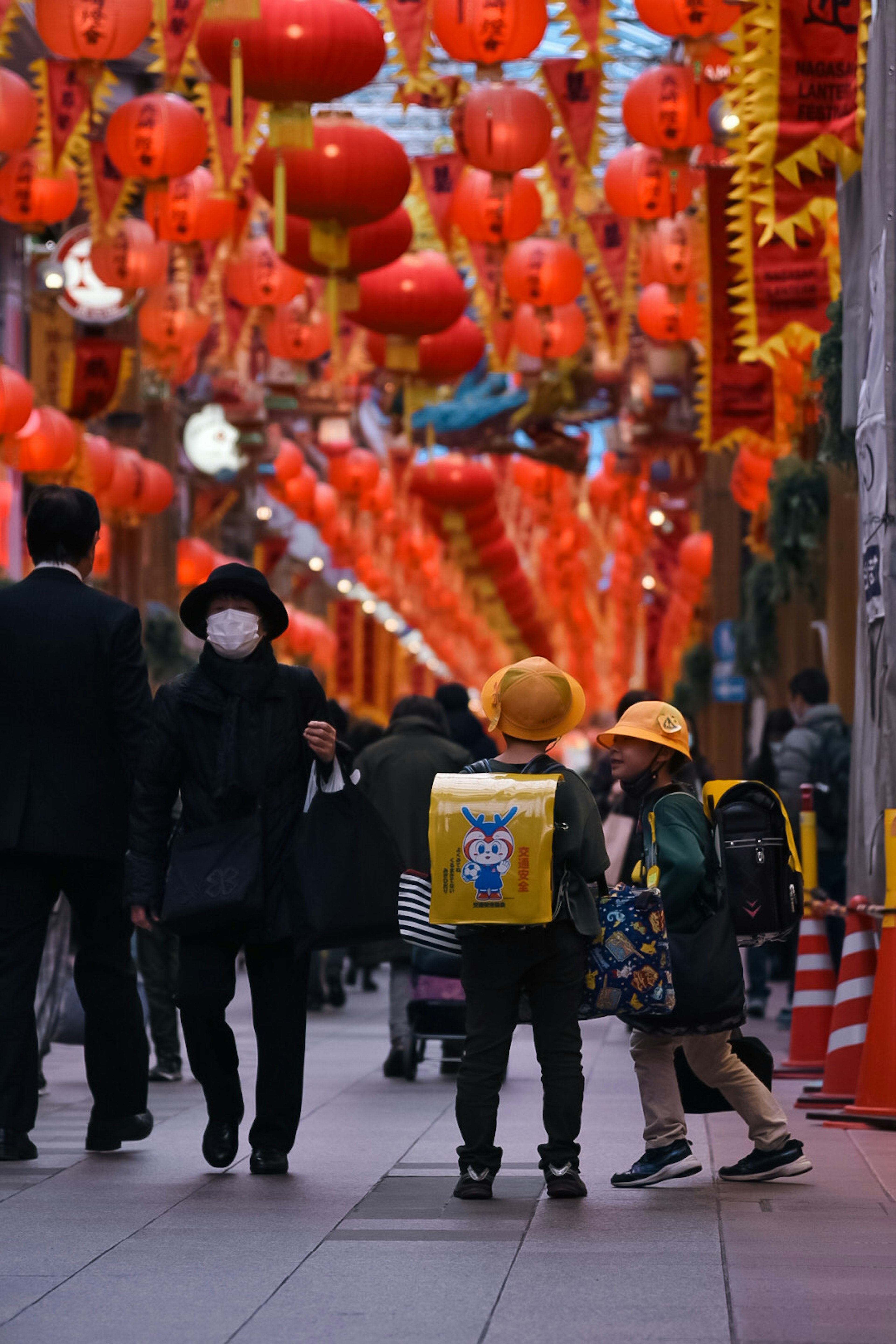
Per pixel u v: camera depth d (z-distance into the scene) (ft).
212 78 107.24
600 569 303.07
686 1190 56.34
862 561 76.64
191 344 141.18
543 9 93.25
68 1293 42.14
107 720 62.69
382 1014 128.98
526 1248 47.21
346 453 203.82
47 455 135.44
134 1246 47.42
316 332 145.07
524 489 240.94
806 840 90.02
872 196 73.82
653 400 175.22
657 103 101.35
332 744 58.29
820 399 97.04
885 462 71.97
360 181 95.61
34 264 170.60
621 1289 42.45
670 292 124.57
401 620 404.98
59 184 113.60
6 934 62.34
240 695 58.54
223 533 284.61
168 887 57.00
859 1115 70.49
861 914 76.59
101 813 62.28
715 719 230.89
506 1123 73.56
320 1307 40.73
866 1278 43.47
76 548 64.03
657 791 57.62
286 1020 59.82
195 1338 38.06
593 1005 55.36
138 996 65.05
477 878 53.72
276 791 58.85
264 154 96.53
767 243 96.58
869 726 75.66
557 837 54.80
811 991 89.35
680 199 110.32
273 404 171.42
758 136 79.15
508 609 276.00
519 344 136.36
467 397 186.50
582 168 107.34
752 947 59.21
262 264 132.16
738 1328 38.63
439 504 211.20
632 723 57.41
